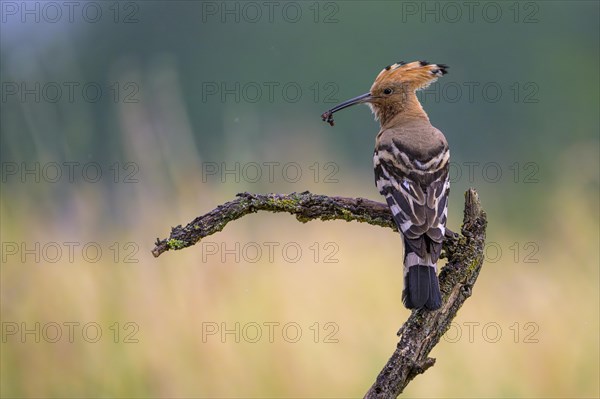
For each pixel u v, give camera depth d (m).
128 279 10.84
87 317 10.62
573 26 32.03
